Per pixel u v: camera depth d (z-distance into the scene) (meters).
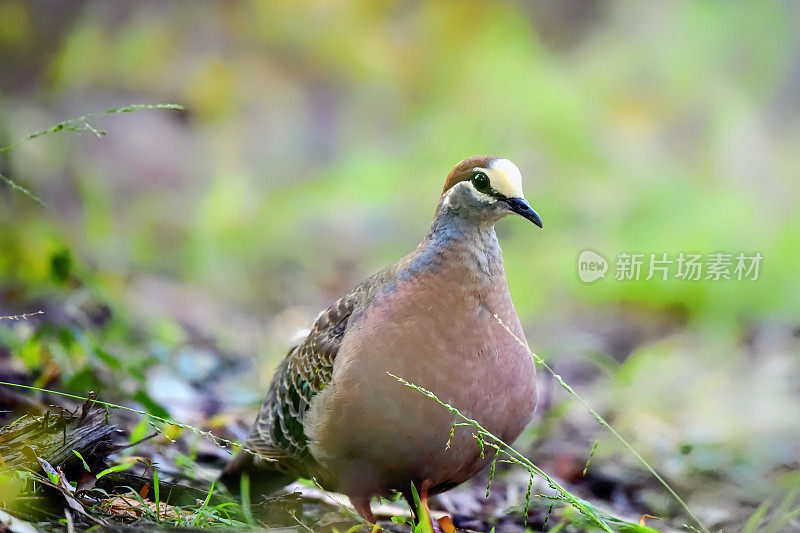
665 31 23.02
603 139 20.58
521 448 9.59
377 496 7.10
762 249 15.36
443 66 22.16
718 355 12.84
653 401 11.12
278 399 7.32
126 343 10.42
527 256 16.27
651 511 8.48
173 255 15.17
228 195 16.67
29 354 8.19
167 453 7.76
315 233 16.98
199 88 20.33
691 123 21.39
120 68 19.97
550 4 24.08
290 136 20.52
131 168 17.56
